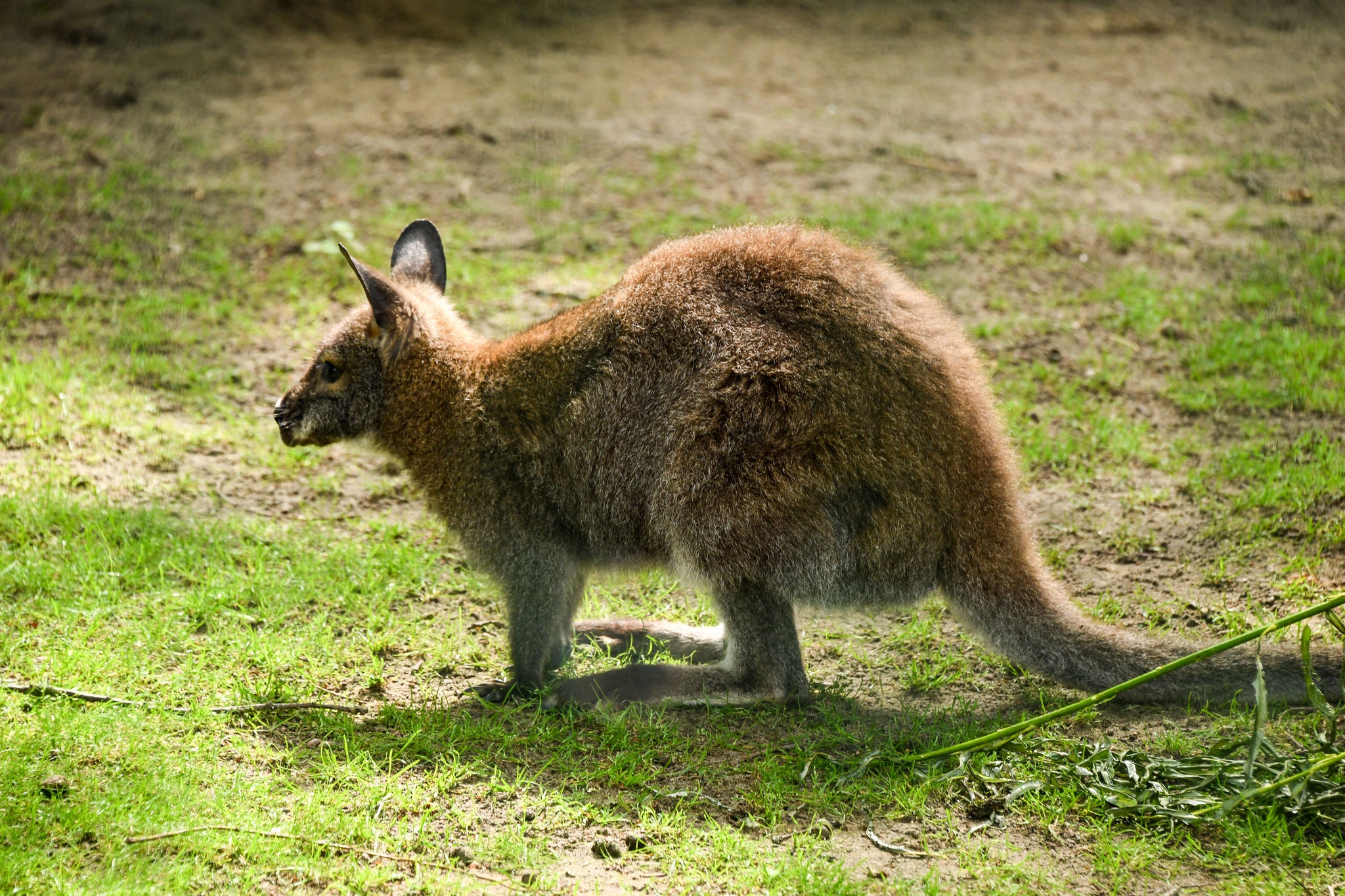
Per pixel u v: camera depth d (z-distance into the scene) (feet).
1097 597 31.35
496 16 81.10
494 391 27.63
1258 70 72.59
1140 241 52.08
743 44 78.33
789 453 25.14
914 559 25.98
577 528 27.50
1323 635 28.07
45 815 21.57
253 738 25.11
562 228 52.80
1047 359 43.42
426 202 55.01
